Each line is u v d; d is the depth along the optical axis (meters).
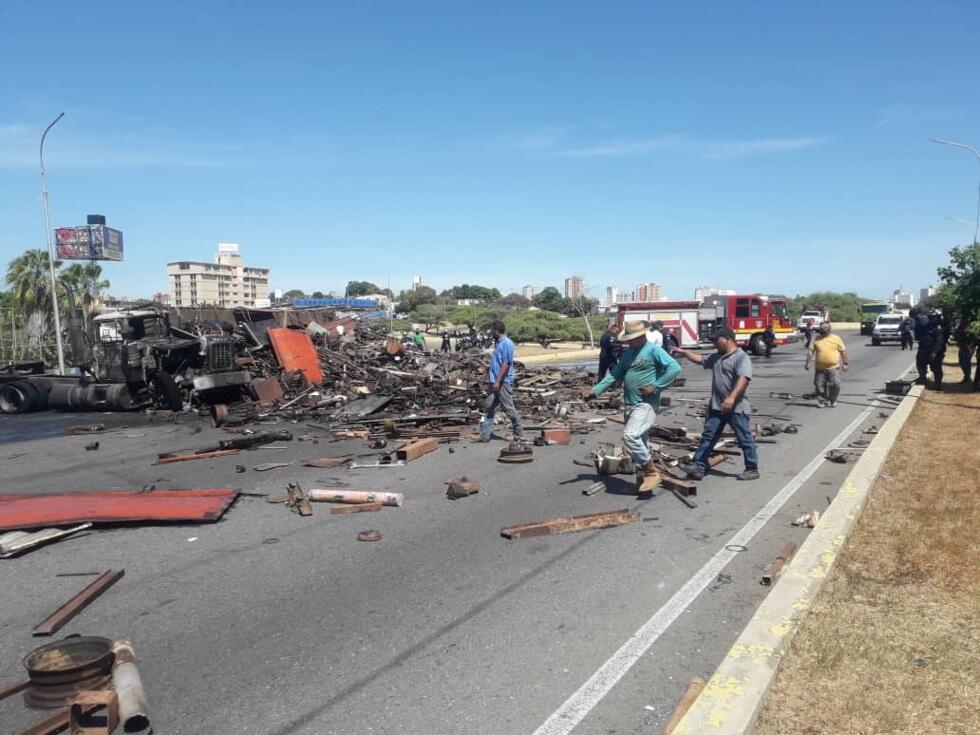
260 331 18.98
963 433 11.17
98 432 12.86
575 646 4.25
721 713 3.23
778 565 5.42
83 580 5.38
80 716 3.26
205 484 8.57
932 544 5.84
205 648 4.27
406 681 3.86
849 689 3.59
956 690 3.58
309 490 8.16
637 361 7.68
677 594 5.04
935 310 18.66
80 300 31.23
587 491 7.89
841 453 9.64
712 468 9.22
